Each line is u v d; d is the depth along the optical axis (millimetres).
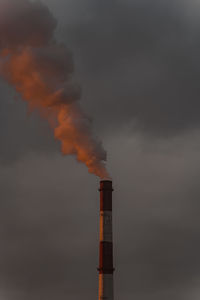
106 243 114188
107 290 111375
